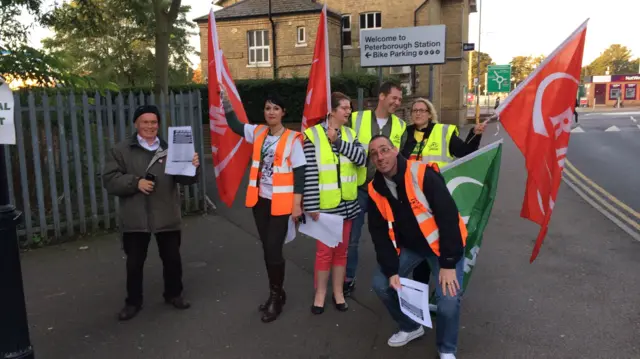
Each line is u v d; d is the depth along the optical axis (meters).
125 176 4.16
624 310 4.38
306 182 4.27
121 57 25.73
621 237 6.60
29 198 6.56
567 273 5.30
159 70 11.05
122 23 24.61
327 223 4.21
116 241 6.62
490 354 3.70
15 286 3.11
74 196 6.97
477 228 3.87
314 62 4.64
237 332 4.14
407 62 13.03
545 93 3.97
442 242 3.30
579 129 25.48
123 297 4.88
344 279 4.73
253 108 16.38
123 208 4.30
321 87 4.62
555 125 3.93
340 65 24.94
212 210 8.16
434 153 4.64
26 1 9.84
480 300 4.67
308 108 4.71
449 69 30.70
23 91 7.93
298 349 3.85
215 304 4.69
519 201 8.95
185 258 6.01
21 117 6.24
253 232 7.06
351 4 25.44
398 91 4.71
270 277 4.35
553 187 3.88
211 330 4.18
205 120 16.30
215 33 5.07
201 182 8.00
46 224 6.55
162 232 4.46
